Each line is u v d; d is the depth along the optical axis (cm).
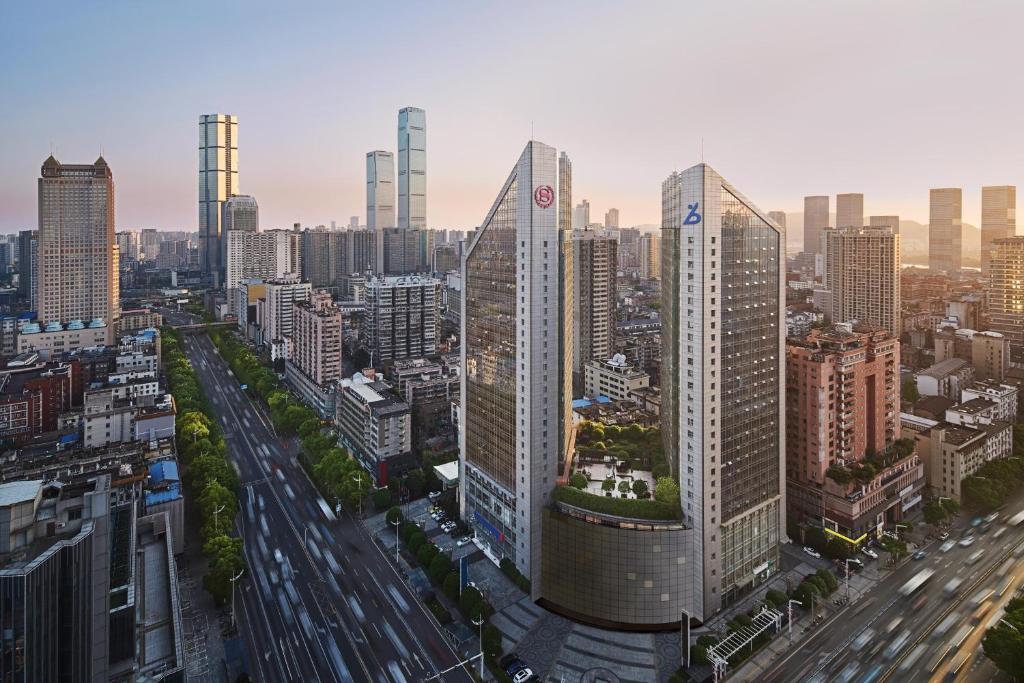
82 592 8425
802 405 18550
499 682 12888
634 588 14412
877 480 18212
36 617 7544
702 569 14538
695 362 14425
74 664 8238
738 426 15262
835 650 13712
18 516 8419
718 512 14788
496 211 16612
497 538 17425
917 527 19250
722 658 12725
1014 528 19050
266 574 16962
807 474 18562
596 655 13775
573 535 14938
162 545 15400
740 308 15075
